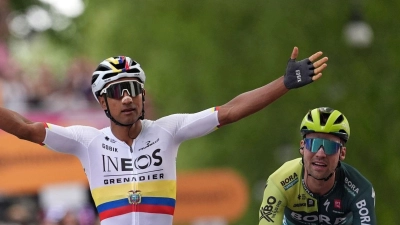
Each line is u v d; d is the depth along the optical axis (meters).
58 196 35.59
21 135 16.47
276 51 48.91
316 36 49.03
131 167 16.72
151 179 16.67
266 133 51.06
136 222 16.45
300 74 16.14
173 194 16.84
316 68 16.19
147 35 53.06
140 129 17.02
